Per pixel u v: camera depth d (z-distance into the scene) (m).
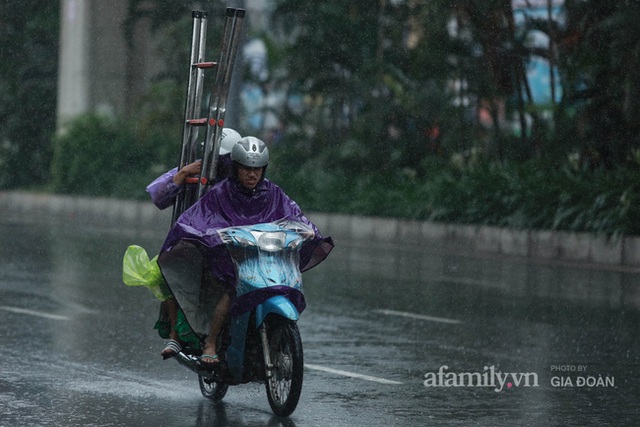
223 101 16.33
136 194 68.25
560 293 33.47
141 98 73.75
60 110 77.69
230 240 15.39
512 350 23.00
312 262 16.50
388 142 61.19
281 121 68.69
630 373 20.48
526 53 52.25
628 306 30.62
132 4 74.06
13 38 82.81
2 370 19.44
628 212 43.62
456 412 16.78
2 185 80.06
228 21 16.22
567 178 47.31
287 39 67.06
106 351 21.78
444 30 55.84
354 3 62.19
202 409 16.66
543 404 17.53
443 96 57.09
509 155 55.19
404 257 45.09
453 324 26.75
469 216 49.97
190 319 15.80
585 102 50.81
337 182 59.50
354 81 62.69
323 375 19.81
